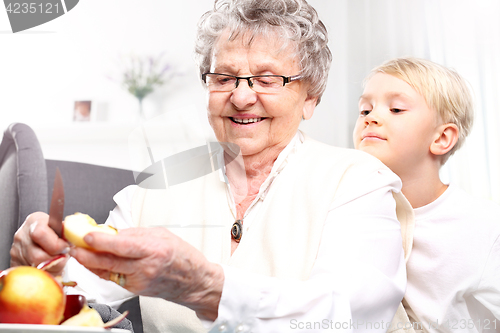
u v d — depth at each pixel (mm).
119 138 3135
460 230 1146
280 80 1039
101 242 524
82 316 469
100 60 3281
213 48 1101
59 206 586
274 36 1040
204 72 1178
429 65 1306
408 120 1234
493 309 1105
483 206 1212
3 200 1464
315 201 954
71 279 1009
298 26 1047
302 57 1066
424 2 2818
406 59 1358
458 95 1278
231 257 970
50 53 3252
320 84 1150
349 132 2924
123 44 3303
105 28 3309
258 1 1080
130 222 1137
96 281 1038
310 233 917
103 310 865
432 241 1132
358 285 791
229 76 1047
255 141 1055
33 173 1425
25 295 441
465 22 2711
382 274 825
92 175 1750
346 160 1040
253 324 684
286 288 715
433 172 1283
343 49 2984
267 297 687
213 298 666
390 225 944
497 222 1158
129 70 3266
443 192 1274
